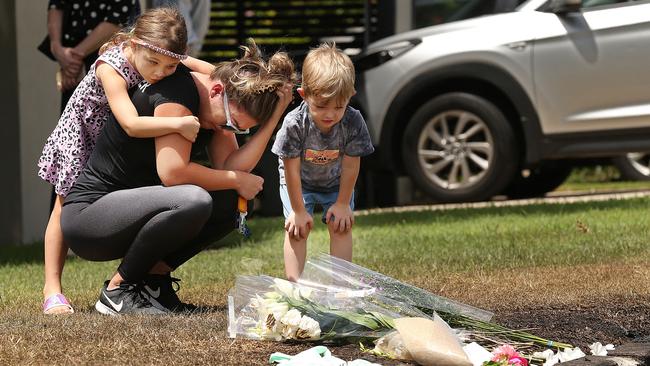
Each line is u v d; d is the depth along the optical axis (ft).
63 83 46.44
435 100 70.18
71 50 45.85
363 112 71.82
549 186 81.92
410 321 26.04
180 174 31.45
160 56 30.96
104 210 31.81
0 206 61.98
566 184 91.40
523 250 45.06
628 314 32.22
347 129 32.94
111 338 26.99
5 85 61.67
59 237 34.24
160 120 31.04
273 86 31.12
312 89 30.55
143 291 32.78
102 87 32.68
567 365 24.98
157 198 31.30
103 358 25.08
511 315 31.83
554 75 67.51
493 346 27.86
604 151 67.62
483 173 69.62
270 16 98.22
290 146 32.76
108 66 31.99
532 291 35.47
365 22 85.92
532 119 68.18
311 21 98.02
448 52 69.41
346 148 33.22
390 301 28.35
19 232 62.08
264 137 32.22
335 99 30.53
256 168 72.43
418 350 25.05
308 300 27.94
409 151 70.90
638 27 66.44
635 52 66.39
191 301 35.37
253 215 72.95
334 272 28.99
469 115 69.56
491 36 68.80
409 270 40.88
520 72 68.08
